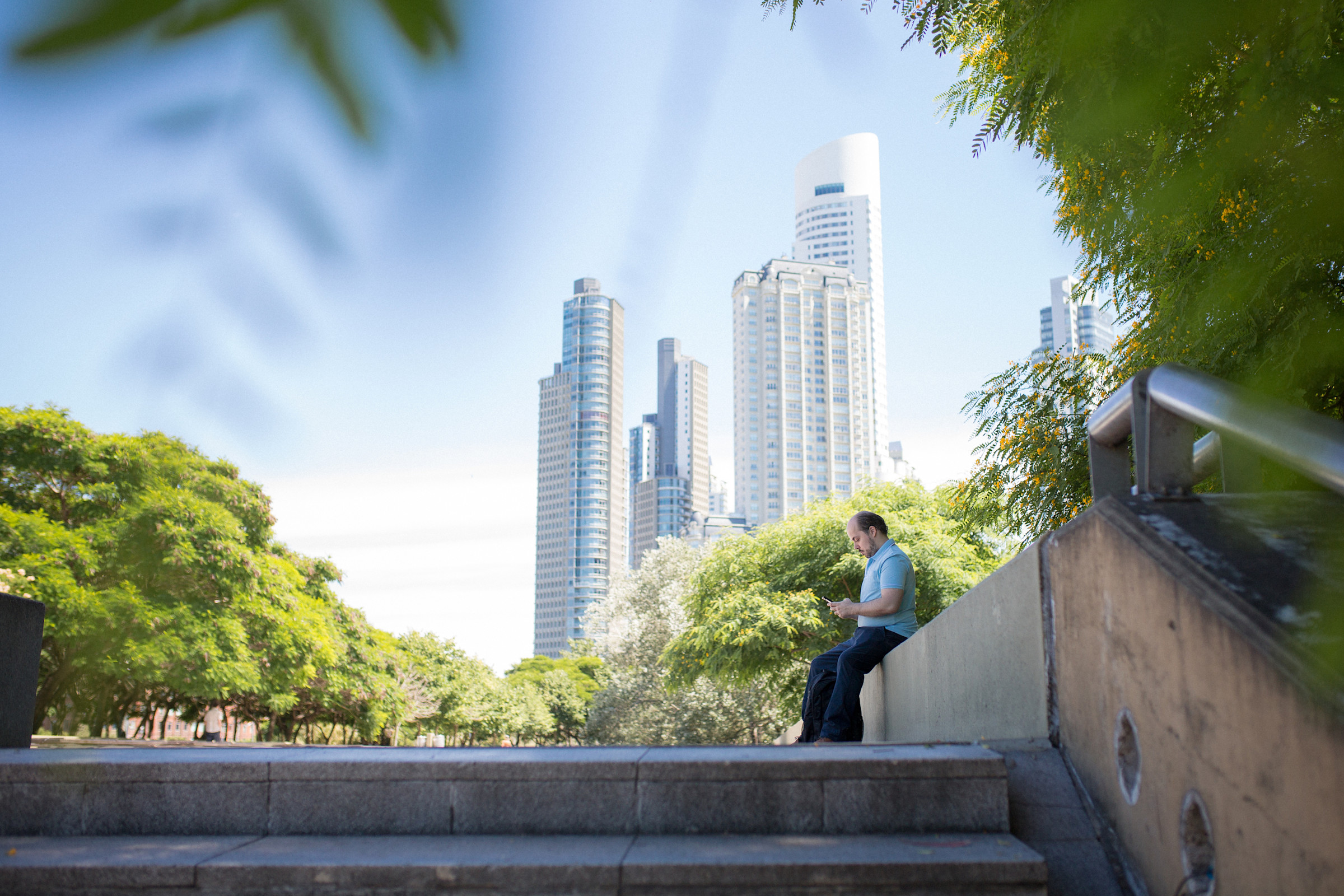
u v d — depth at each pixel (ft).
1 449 60.08
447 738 252.83
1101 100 7.49
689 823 11.16
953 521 72.59
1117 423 12.17
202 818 11.51
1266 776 7.90
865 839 10.74
